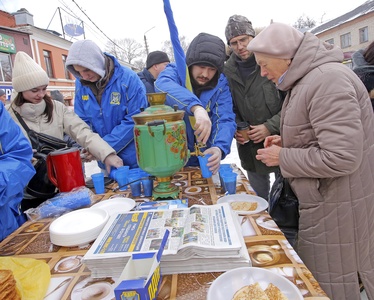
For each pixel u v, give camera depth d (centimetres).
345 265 113
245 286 62
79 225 94
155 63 338
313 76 103
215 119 161
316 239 115
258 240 84
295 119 111
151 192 129
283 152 112
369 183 110
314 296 60
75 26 1389
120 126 175
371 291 116
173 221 88
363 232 111
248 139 191
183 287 66
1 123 115
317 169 102
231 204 110
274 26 112
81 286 69
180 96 139
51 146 159
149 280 59
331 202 110
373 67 169
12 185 109
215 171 133
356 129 96
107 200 121
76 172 133
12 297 59
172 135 112
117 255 70
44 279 70
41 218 114
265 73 121
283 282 62
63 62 1540
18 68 148
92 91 178
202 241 71
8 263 76
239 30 184
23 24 1222
